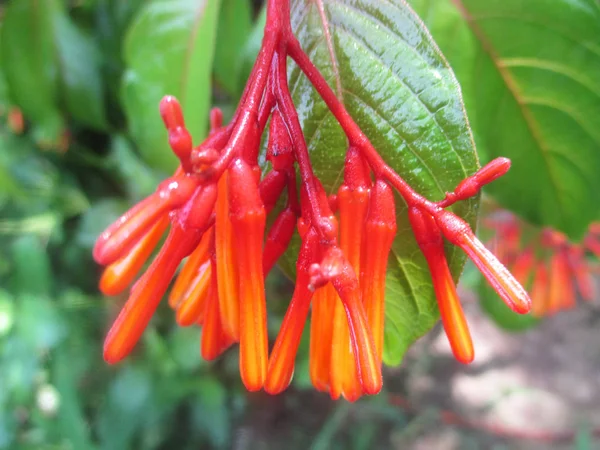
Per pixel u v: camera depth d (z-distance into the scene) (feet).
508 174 0.38
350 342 0.20
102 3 0.60
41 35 0.55
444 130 0.23
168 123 0.18
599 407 1.16
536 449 1.05
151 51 0.38
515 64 0.35
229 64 0.52
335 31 0.24
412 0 0.34
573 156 0.36
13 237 0.80
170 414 0.84
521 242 0.60
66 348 0.78
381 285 0.20
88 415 0.83
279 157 0.21
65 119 0.63
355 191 0.20
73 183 0.79
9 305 0.71
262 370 0.18
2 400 0.69
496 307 0.67
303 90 0.24
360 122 0.24
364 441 0.99
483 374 1.20
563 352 1.27
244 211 0.18
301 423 1.06
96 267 0.84
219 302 0.19
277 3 0.22
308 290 0.20
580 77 0.34
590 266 0.68
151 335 0.82
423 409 1.03
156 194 0.17
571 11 0.32
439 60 0.24
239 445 1.00
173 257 0.18
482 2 0.33
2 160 0.72
